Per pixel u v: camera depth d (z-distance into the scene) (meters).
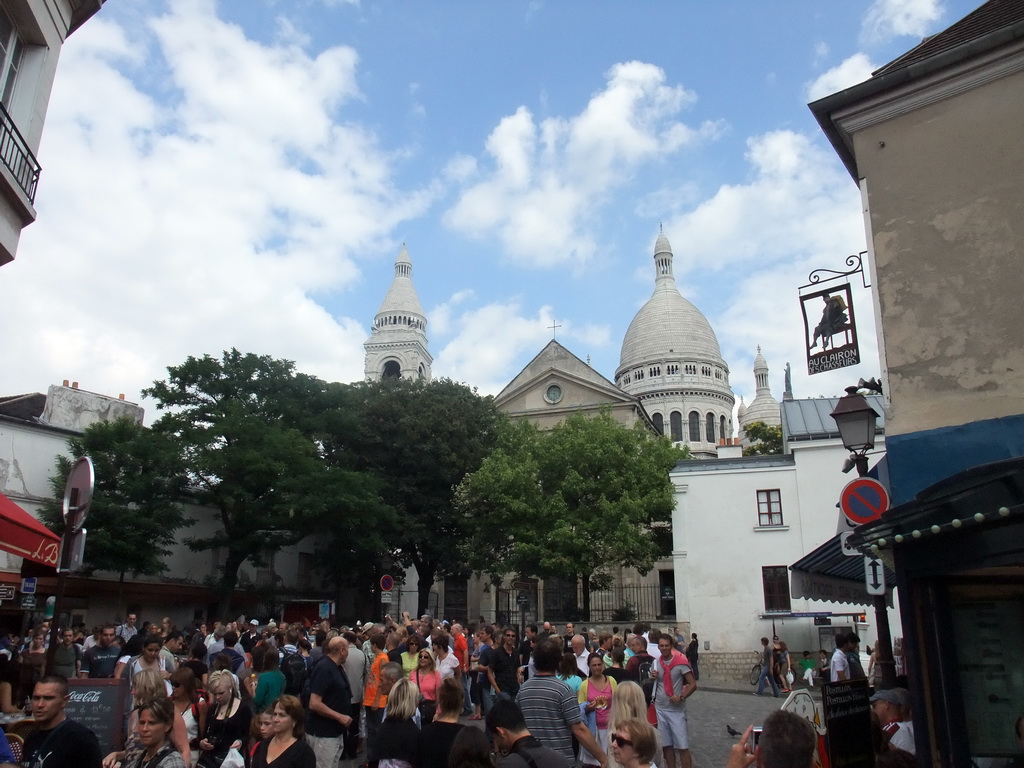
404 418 43.72
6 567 27.75
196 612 37.47
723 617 34.34
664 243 109.94
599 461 38.19
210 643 17.77
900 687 10.27
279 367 41.09
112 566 30.16
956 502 7.14
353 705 13.76
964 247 11.05
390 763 7.79
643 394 97.81
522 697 7.55
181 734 7.24
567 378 57.50
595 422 39.94
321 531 39.81
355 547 40.34
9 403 35.28
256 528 36.34
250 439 35.84
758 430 75.94
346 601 48.22
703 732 17.48
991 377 10.52
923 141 11.67
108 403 37.66
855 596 17.23
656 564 45.16
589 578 39.97
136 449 32.06
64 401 35.66
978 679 8.10
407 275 107.94
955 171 11.32
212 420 37.31
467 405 46.19
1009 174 10.94
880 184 11.86
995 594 8.25
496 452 41.47
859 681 6.58
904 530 7.77
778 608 33.91
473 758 5.57
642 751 5.23
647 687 12.65
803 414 37.19
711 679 33.53
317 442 41.47
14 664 9.13
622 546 35.44
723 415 97.69
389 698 8.04
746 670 33.41
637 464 37.03
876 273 11.65
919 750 7.98
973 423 10.38
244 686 11.20
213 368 38.19
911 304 11.25
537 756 5.81
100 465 31.34
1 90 12.39
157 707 6.46
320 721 9.45
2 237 12.13
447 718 7.16
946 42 12.49
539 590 47.62
